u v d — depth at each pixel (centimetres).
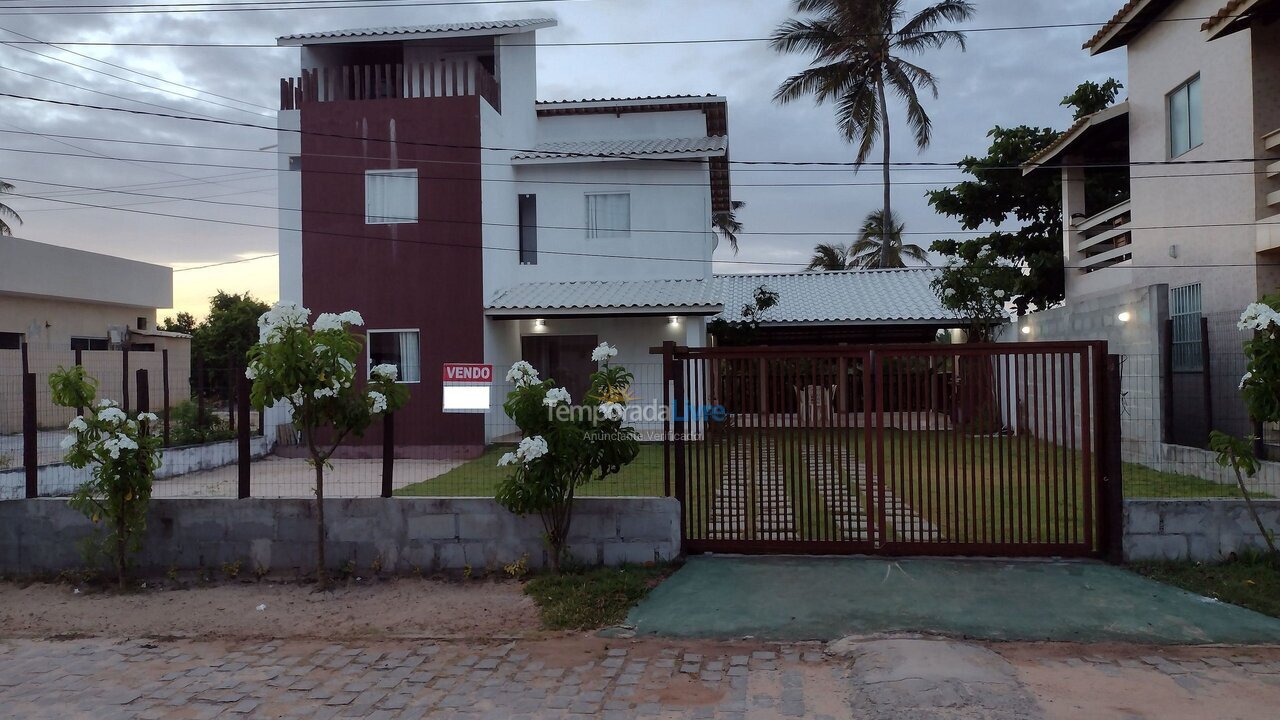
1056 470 707
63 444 697
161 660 559
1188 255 1287
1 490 933
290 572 745
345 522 743
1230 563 681
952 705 438
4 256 1994
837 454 734
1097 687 468
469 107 1575
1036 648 531
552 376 1739
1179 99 1320
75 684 518
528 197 1794
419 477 903
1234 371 995
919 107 2684
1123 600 607
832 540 729
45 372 1706
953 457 716
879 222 3725
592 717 448
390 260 1591
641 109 1883
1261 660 509
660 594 649
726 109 1928
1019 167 1778
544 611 630
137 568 759
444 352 1576
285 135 1719
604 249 1767
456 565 735
